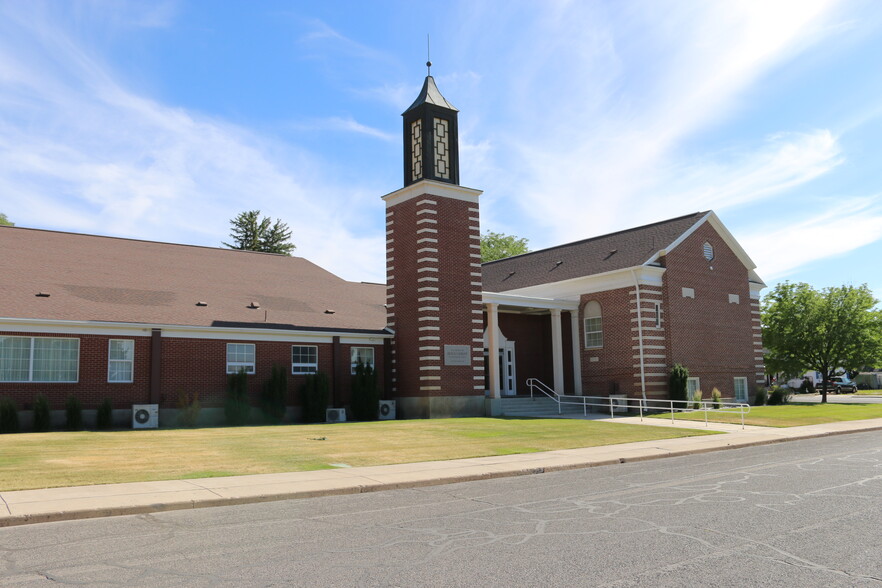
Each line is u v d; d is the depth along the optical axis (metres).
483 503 12.63
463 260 35.25
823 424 30.95
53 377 26.14
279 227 81.75
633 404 37.22
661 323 38.41
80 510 11.23
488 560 8.41
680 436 25.44
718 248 42.25
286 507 12.34
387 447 20.78
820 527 10.17
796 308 52.53
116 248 35.28
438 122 35.78
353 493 14.01
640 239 41.97
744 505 12.02
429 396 33.09
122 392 27.34
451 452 20.11
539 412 38.03
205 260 37.62
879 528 10.10
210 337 29.70
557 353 39.91
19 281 28.48
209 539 9.66
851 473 16.02
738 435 25.95
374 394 33.28
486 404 35.19
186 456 17.83
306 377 31.59
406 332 34.78
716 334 41.12
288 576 7.75
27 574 7.85
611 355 38.84
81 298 28.66
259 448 19.78
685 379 37.31
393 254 35.97
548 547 9.05
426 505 12.48
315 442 21.48
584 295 40.66
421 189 34.47
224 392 29.77
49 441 20.48
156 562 8.38
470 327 35.03
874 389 87.19
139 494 12.82
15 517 10.70
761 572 7.83
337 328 33.88
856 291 51.06
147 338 28.12
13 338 25.50
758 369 43.94
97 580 7.61
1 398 24.50
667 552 8.74
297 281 38.94
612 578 7.61
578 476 16.34
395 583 7.47
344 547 9.13
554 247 48.62
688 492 13.55
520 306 39.03
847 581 7.50
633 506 12.05
